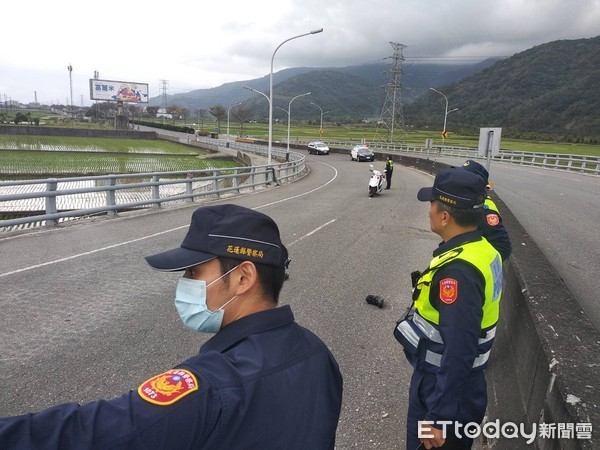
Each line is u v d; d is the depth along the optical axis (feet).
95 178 38.78
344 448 10.09
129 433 2.79
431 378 7.06
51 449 2.68
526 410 7.79
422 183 83.20
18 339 14.87
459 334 6.21
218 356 3.48
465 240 7.09
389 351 14.87
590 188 68.39
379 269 24.95
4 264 24.04
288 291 20.80
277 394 3.44
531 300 9.64
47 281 21.18
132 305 18.20
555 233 34.45
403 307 19.02
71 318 16.74
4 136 240.94
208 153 205.77
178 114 585.63
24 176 108.99
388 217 43.78
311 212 46.37
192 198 51.78
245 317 3.94
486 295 6.72
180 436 2.89
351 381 12.94
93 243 29.78
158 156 181.37
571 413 5.16
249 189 70.85
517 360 9.71
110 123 412.36
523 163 122.83
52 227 34.91
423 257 27.91
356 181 90.43
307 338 4.14
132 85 388.98
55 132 262.88
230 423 3.09
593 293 20.86
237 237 3.90
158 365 13.32
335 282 22.33
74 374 12.70
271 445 3.28
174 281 21.44
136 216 41.55
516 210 45.21
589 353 6.88
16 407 11.07
